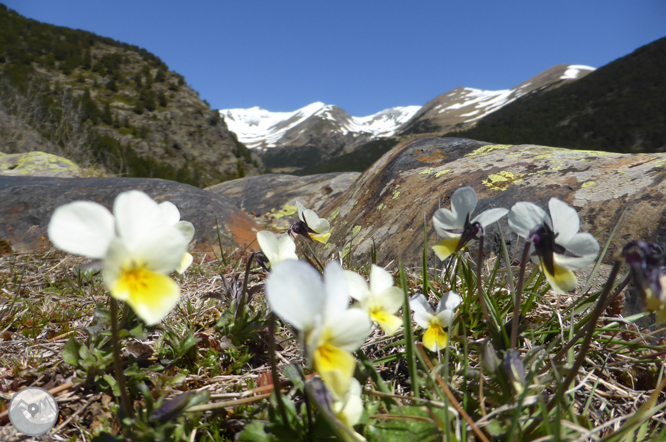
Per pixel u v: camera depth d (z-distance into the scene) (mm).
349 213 4887
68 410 1479
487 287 2141
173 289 825
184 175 67188
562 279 1113
